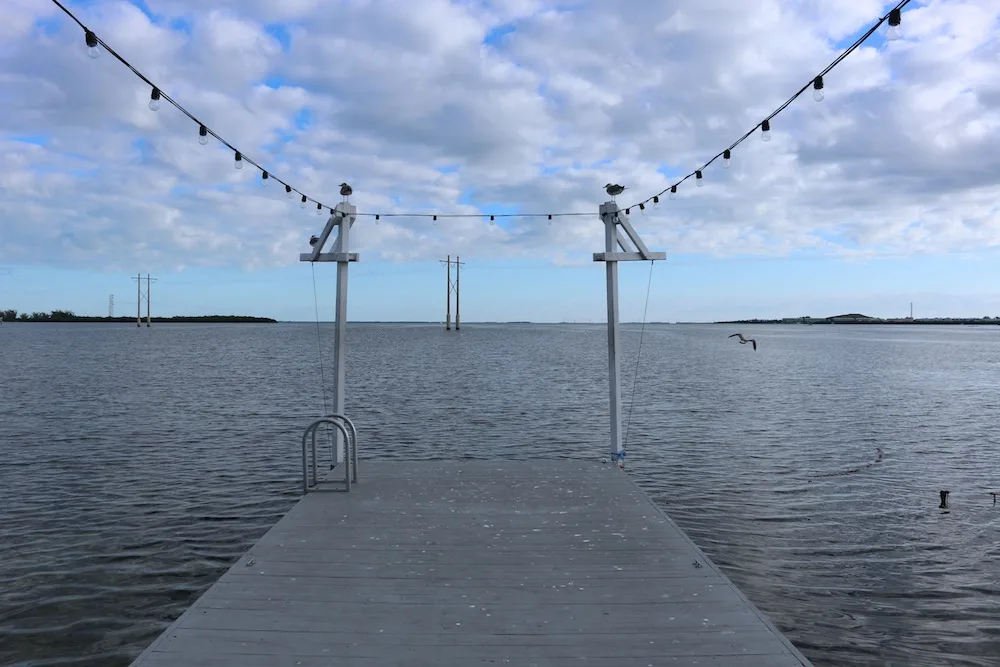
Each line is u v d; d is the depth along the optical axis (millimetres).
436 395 26172
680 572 5555
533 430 18484
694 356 56656
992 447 16359
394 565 5719
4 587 7613
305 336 115312
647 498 8008
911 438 17500
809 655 6270
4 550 8773
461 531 6684
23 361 45219
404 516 7223
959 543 9328
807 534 9695
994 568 8422
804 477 13141
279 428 18422
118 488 11922
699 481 12789
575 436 17594
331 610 4789
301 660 4066
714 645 4277
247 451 15234
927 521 10320
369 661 4059
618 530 6727
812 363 47875
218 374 35500
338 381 9977
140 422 19297
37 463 13922
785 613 7125
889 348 77062
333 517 7172
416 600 4977
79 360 46656
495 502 7812
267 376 34406
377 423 19438
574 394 26766
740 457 15016
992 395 27469
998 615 7109
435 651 4191
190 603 7289
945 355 60719
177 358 49812
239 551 8828
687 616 4703
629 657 4125
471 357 51750
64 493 11570
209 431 17891
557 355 55500
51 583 7742
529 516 7219
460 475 9250
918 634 6695
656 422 20000
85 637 6508
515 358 50844
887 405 24109
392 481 8875
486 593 5113
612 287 10039
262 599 4980
